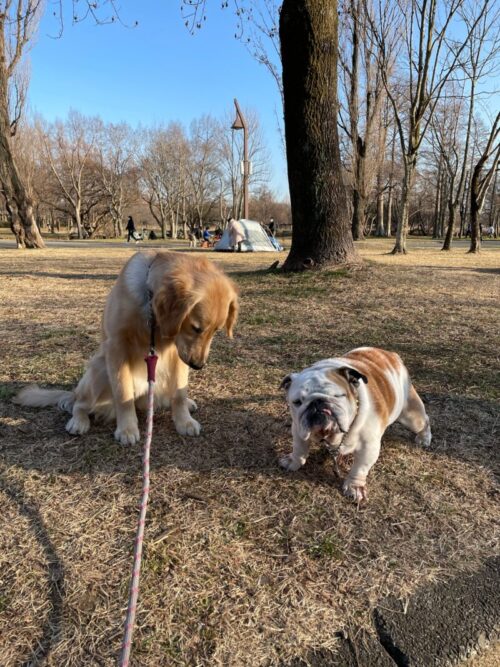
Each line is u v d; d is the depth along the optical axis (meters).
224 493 2.61
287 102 8.33
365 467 2.61
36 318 6.29
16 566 2.08
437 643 1.79
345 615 1.89
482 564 2.15
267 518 2.42
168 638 1.77
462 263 13.76
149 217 79.81
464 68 18.72
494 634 1.84
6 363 4.52
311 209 8.86
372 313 6.57
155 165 59.53
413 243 32.97
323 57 7.83
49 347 5.01
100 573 2.05
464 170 23.78
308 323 6.07
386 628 1.84
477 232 19.59
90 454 2.95
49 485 2.63
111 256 16.91
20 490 2.58
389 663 1.72
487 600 1.97
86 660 1.68
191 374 4.34
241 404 3.72
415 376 4.30
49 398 3.56
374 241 35.50
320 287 8.04
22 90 23.88
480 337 5.45
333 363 2.71
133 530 2.31
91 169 55.75
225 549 2.20
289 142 8.59
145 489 2.09
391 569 2.11
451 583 2.04
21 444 3.05
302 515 2.45
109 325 3.01
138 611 1.87
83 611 1.87
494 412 3.61
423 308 6.86
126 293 2.93
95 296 7.96
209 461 2.91
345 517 2.44
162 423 3.39
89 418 3.36
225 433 3.26
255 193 72.69
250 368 4.49
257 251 22.39
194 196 63.94
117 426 3.15
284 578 2.05
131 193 60.41
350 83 24.77
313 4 7.57
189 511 2.45
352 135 26.95
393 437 3.29
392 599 1.96
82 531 2.29
